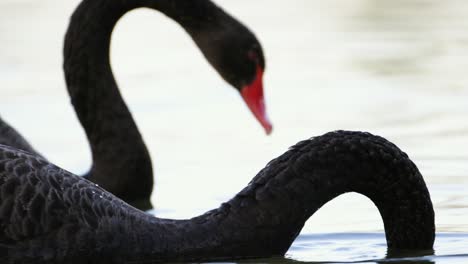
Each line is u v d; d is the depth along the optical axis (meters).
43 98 16.56
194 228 8.93
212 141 14.28
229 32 13.09
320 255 9.20
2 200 8.51
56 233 8.59
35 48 19.67
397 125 14.46
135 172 12.42
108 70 12.94
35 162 8.75
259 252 8.94
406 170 8.91
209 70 18.44
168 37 21.09
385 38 19.89
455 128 14.16
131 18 22.75
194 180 12.54
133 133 12.52
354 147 8.92
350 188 8.98
